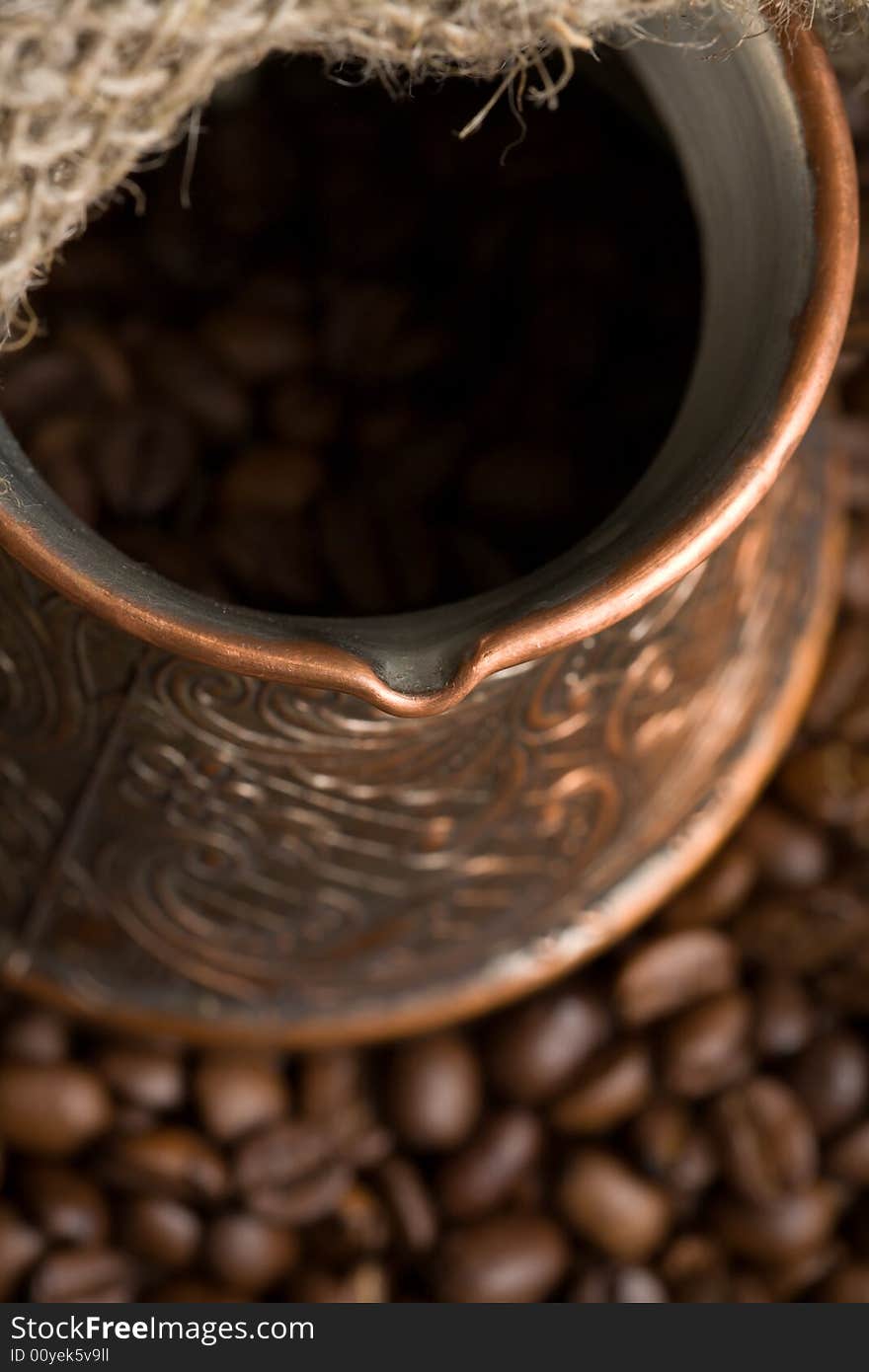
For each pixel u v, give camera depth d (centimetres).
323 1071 30
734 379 24
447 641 24
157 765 26
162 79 23
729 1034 30
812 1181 30
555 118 29
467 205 30
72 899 28
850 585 30
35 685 26
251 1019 29
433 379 30
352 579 29
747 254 25
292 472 30
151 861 27
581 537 29
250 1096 30
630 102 28
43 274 24
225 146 30
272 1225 29
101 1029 30
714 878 30
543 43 25
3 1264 29
